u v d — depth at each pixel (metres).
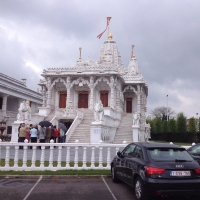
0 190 9.62
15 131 29.59
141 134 38.62
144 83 48.53
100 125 28.72
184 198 8.90
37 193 9.27
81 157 18.42
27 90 55.75
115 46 55.00
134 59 57.59
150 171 7.89
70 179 11.85
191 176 7.93
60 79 42.72
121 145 13.72
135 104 49.81
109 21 55.66
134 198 8.82
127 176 9.52
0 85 43.81
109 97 42.97
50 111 40.16
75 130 31.59
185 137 55.84
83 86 43.91
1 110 45.16
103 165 14.65
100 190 9.90
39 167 13.31
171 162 8.15
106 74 40.56
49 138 24.45
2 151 20.92
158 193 7.73
